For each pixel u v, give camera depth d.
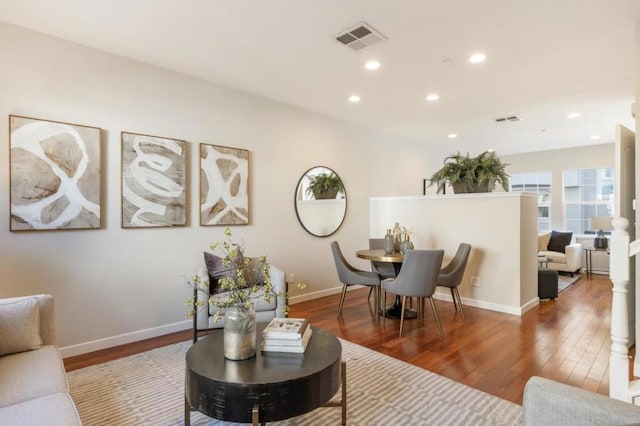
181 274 3.58
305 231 4.84
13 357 1.85
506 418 2.04
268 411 1.60
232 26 2.66
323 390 1.74
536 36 2.77
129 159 3.23
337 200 5.30
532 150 7.80
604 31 2.69
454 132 6.14
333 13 2.47
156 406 2.16
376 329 3.61
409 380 2.50
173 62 3.32
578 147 7.39
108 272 3.13
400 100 4.39
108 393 2.32
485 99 4.33
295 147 4.71
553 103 4.47
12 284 2.69
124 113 3.21
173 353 3.00
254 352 1.90
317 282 4.98
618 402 1.13
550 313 4.15
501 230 4.23
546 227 7.87
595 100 4.34
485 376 2.56
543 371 2.64
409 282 3.38
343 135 5.39
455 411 2.11
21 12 2.49
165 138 3.46
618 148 2.90
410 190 6.69
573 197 7.56
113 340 3.16
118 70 3.18
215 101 3.86
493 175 4.32
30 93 2.74
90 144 3.00
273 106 4.44
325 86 3.93
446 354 2.96
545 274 4.72
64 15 2.53
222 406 1.61
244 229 4.14
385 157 6.16
